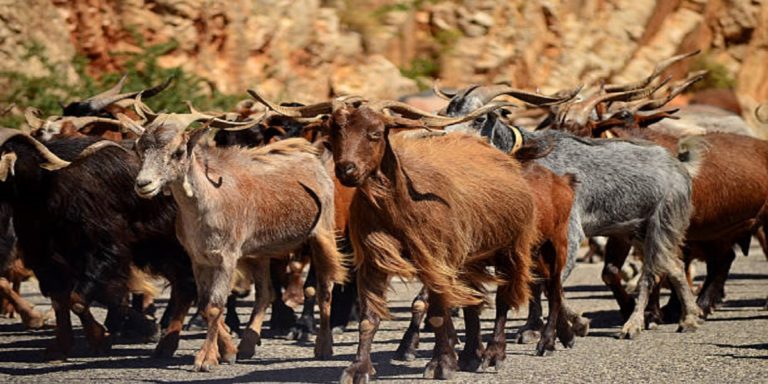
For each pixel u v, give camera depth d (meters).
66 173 26.70
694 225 33.34
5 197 26.66
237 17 58.38
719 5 82.38
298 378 23.94
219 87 57.69
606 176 30.42
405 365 25.38
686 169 31.61
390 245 22.02
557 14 70.62
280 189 26.31
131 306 32.25
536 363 25.58
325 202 27.33
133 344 29.05
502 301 24.70
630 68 74.19
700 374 24.12
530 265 24.92
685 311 31.41
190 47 56.84
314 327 30.33
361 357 22.16
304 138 30.72
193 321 32.06
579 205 29.98
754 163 34.53
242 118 33.09
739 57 82.50
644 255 30.94
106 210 26.86
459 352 27.02
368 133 21.47
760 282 44.59
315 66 61.66
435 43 67.56
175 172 23.80
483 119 29.36
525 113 55.50
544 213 26.08
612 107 38.72
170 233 27.02
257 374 24.48
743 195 33.97
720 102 74.19
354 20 65.00
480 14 68.50
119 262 27.06
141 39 55.66
